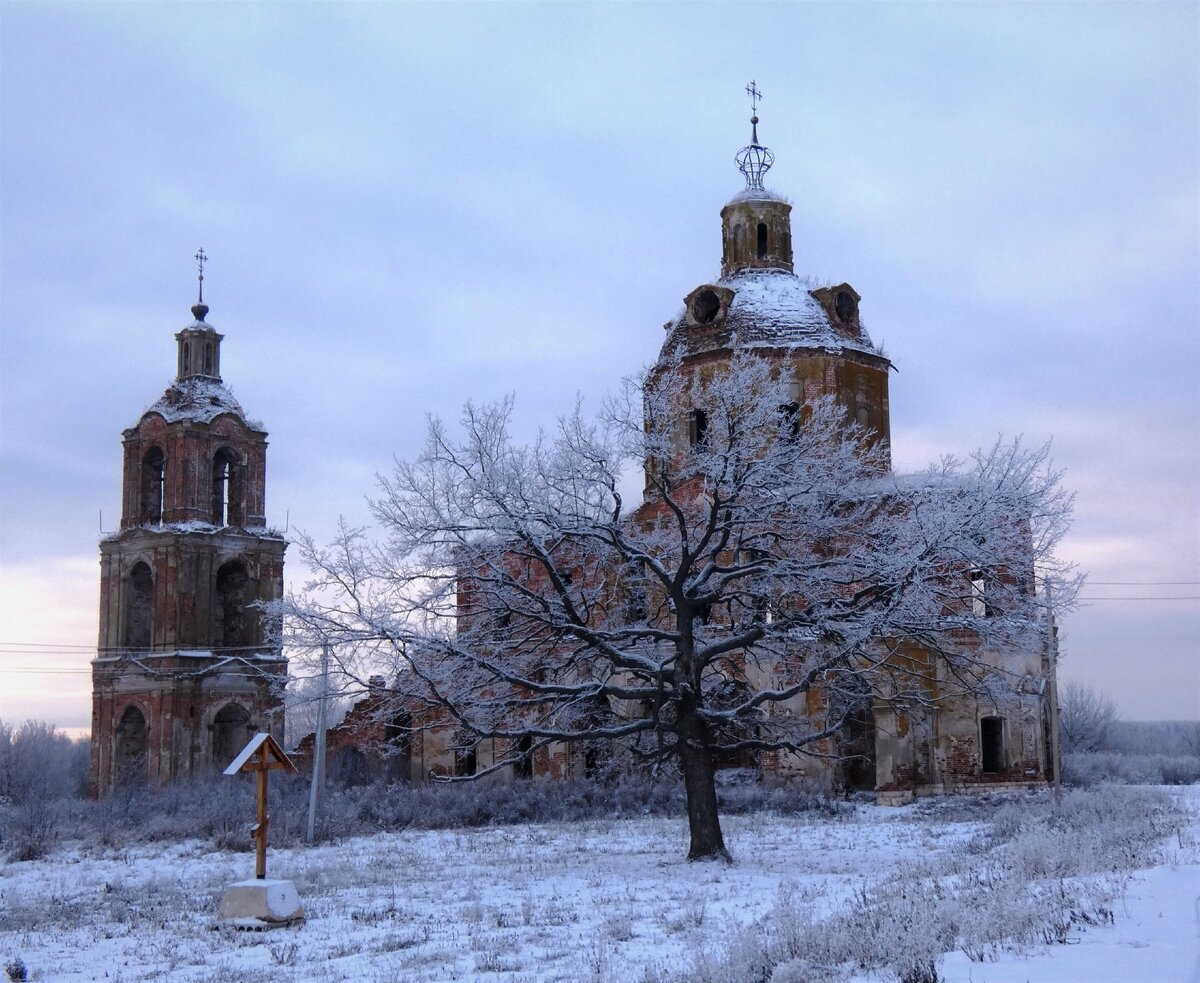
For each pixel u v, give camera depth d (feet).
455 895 65.41
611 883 68.39
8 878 82.84
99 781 186.09
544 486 76.13
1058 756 106.52
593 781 133.69
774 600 81.82
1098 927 37.52
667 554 87.30
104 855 96.12
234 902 56.90
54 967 48.42
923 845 86.48
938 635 82.12
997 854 67.36
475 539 78.54
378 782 136.56
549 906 59.62
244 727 190.70
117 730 187.11
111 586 192.13
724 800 119.34
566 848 92.02
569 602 76.33
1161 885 45.96
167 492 189.47
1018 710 130.62
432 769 153.58
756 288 140.05
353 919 57.82
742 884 65.51
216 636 188.75
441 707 78.69
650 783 128.26
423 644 73.10
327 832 104.83
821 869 72.38
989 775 128.47
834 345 134.00
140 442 193.26
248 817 110.22
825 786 124.57
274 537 194.29
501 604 78.43
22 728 317.83
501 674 74.95
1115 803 100.22
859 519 86.12
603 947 46.21
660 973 39.55
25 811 117.70
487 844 97.30
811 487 78.38
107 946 53.42
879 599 75.51
